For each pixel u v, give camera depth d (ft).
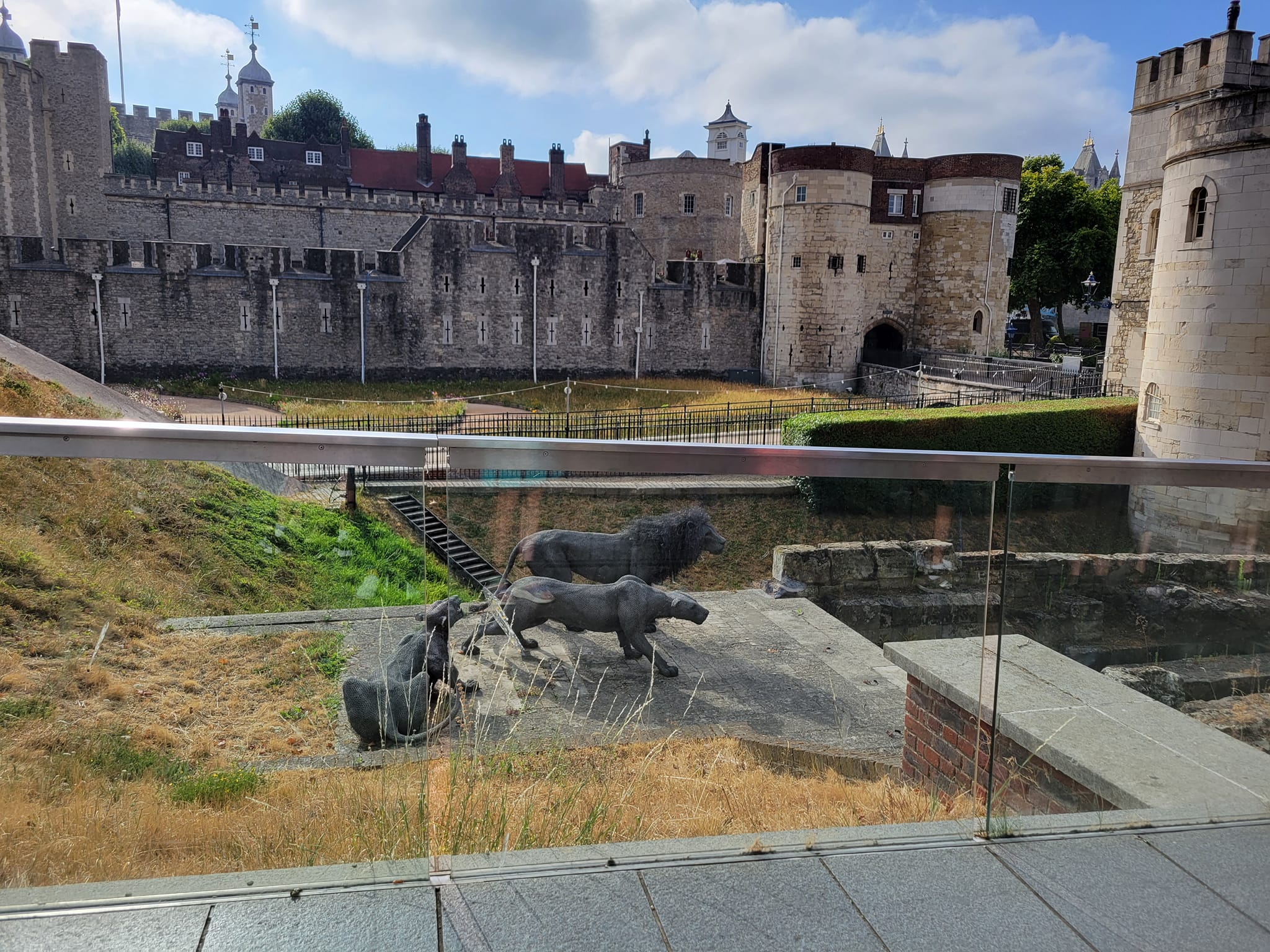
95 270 147.02
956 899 7.91
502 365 177.06
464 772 8.11
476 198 196.95
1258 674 10.01
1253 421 69.46
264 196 180.65
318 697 7.65
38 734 7.09
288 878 7.42
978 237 173.58
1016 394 125.49
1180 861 8.73
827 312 174.29
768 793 8.88
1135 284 111.04
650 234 226.58
